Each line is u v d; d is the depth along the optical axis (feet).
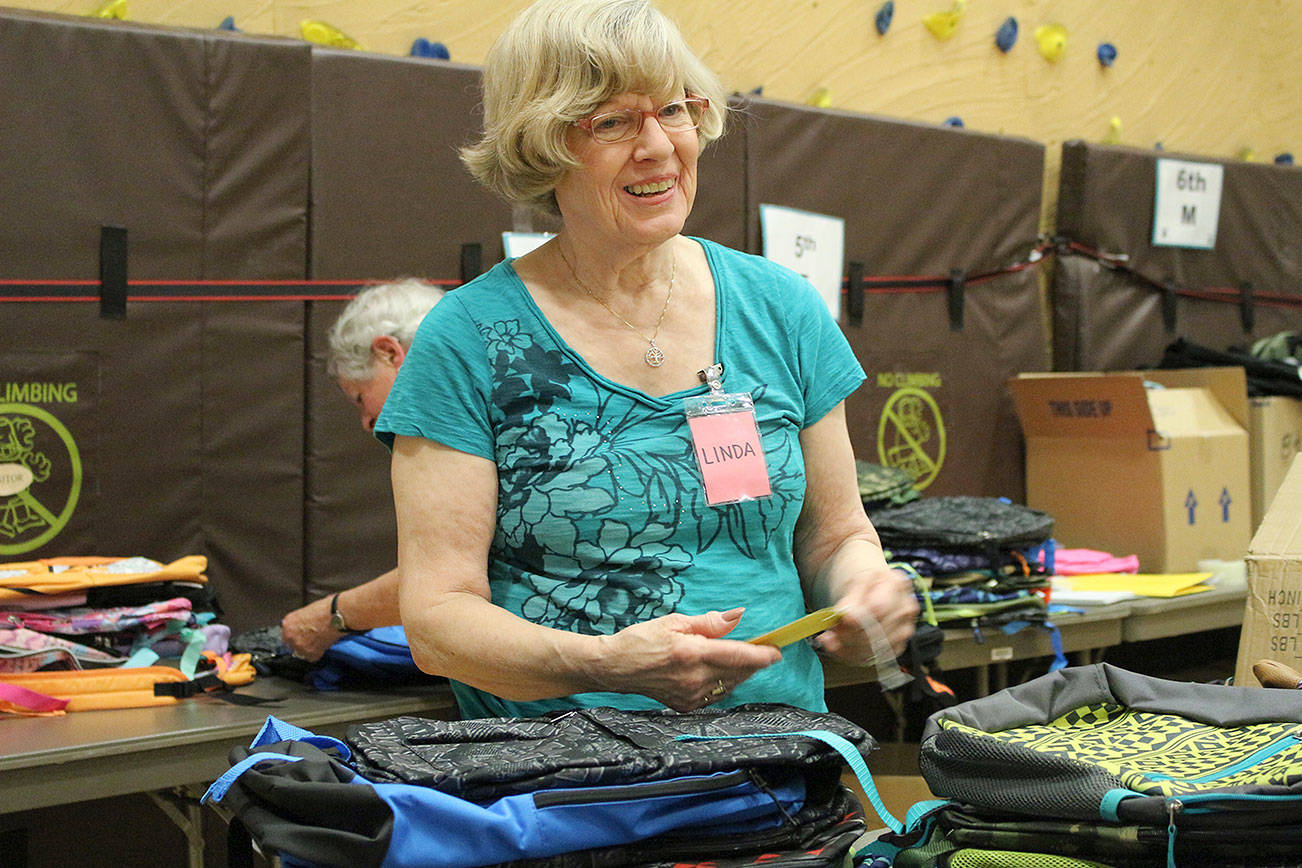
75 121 7.48
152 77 7.69
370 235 8.45
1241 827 3.10
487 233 8.91
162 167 7.75
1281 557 5.12
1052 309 12.47
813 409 4.89
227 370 8.02
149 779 5.64
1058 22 12.90
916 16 11.91
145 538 7.80
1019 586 8.28
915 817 3.72
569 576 4.44
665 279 4.76
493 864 3.18
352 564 8.45
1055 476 11.15
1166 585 9.48
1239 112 14.47
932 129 11.31
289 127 8.14
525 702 4.55
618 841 3.27
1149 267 12.68
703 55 10.58
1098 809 3.25
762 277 4.92
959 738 3.59
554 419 4.46
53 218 7.44
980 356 11.70
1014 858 3.42
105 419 7.66
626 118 4.35
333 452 8.36
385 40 9.16
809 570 4.92
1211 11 14.12
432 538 4.41
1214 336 13.16
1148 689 4.06
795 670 4.60
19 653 6.30
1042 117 12.85
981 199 11.68
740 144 10.07
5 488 7.38
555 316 4.62
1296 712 3.72
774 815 3.44
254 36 8.05
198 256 7.90
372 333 6.44
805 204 10.48
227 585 8.07
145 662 6.63
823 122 10.57
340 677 6.70
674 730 3.69
